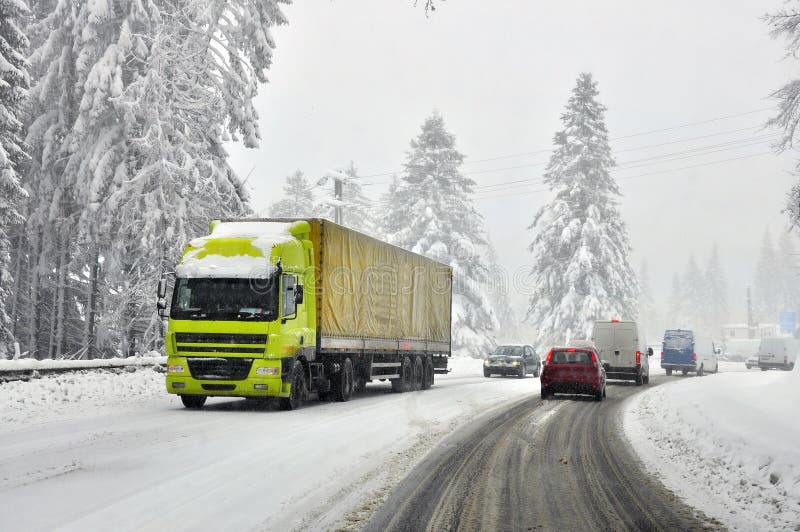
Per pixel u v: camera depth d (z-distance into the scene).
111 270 30.14
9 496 7.56
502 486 9.24
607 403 22.52
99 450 10.50
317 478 9.16
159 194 29.03
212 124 30.92
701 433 13.51
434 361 29.23
